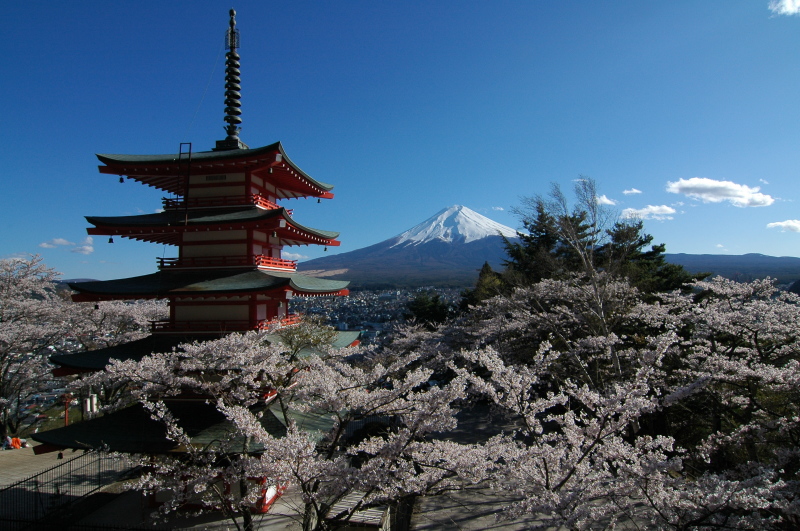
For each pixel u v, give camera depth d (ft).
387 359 86.17
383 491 29.60
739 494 22.74
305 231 57.93
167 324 52.80
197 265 54.24
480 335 73.92
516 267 127.13
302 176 61.05
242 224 50.83
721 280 61.26
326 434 42.27
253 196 55.62
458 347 84.58
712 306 54.70
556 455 28.32
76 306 93.91
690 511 25.18
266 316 55.11
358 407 32.68
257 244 56.08
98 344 94.48
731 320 49.29
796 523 28.37
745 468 31.89
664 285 108.17
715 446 36.06
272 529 41.29
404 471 27.78
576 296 69.00
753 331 49.29
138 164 52.39
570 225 69.46
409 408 32.94
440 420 28.63
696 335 53.06
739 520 23.80
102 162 51.96
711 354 51.31
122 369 35.99
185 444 35.47
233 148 60.70
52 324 88.48
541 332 80.28
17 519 40.88
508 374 32.99
